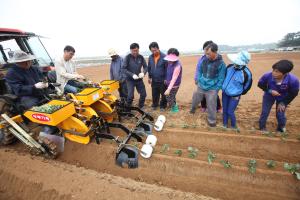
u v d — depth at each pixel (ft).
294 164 11.28
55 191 10.23
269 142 13.35
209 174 11.46
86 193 9.93
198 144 14.49
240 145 13.74
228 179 11.16
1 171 11.98
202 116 18.69
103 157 13.10
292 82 12.48
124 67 18.88
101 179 10.89
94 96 14.79
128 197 9.57
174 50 17.12
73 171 11.62
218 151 13.83
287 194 10.24
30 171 11.75
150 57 19.08
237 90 14.26
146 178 11.78
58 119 11.37
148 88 36.52
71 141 14.12
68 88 17.39
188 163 11.91
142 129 15.48
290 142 13.04
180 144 14.67
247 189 10.69
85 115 14.12
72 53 17.21
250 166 11.34
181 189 11.02
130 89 19.74
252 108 22.02
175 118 18.60
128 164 12.26
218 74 14.99
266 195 10.32
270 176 10.77
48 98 14.99
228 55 14.52
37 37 22.06
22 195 10.77
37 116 11.46
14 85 13.39
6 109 14.96
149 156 12.41
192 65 76.95
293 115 19.04
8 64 17.75
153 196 9.62
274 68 12.10
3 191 11.15
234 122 15.67
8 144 14.87
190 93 30.42
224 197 10.42
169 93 19.17
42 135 12.96
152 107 21.72
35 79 14.80
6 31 17.78
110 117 16.49
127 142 13.79
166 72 19.07
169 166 12.05
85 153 13.51
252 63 71.97
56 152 12.96
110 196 9.68
